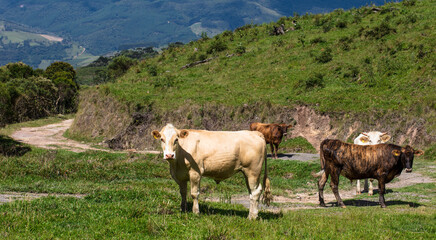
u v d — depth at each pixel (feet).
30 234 22.76
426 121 90.58
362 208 39.86
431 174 63.36
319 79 123.34
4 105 167.02
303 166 72.64
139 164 72.28
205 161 30.86
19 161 66.23
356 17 172.55
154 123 125.49
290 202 48.60
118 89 152.25
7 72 271.90
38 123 194.80
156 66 189.16
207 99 128.16
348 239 25.09
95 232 23.61
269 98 120.26
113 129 134.92
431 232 28.53
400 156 39.58
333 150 41.93
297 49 160.66
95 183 57.31
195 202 31.01
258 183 32.45
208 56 184.96
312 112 109.09
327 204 45.80
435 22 140.15
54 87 241.76
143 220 26.84
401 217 32.48
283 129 84.89
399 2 181.57
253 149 31.96
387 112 97.45
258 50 172.35
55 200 32.40
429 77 104.58
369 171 40.93
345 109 104.22
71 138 144.87
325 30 172.04
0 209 27.96
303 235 25.89
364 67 125.18
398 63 118.21
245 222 28.55
